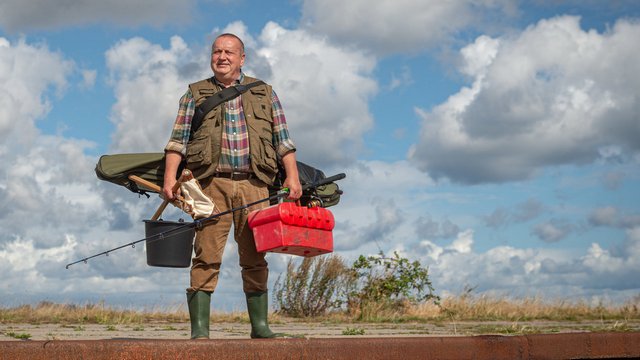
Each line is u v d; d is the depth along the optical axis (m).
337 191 5.69
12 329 8.03
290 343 4.16
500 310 14.45
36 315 10.77
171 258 4.92
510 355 5.05
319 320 12.84
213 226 4.95
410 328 9.65
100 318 10.62
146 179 5.27
